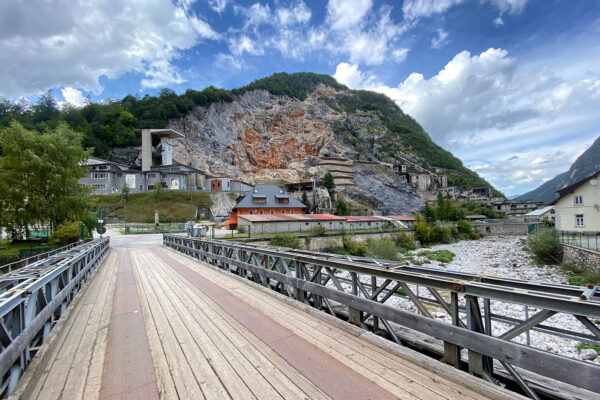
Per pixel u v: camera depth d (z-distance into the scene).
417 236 38.81
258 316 4.59
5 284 3.87
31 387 2.69
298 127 132.75
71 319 4.70
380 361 2.99
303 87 192.25
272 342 3.59
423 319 2.93
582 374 1.86
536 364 2.09
